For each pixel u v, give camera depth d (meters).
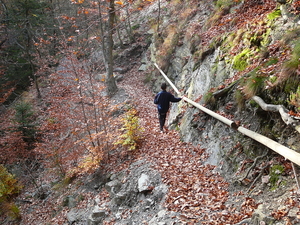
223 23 9.45
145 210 5.20
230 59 7.23
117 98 13.46
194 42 10.98
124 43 21.20
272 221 3.08
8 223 8.69
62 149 9.35
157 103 8.09
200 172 5.48
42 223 7.74
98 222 5.98
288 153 3.42
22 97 17.72
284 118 3.91
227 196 4.40
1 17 16.69
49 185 9.81
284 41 5.39
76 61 9.45
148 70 16.58
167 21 17.91
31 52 18.64
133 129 7.96
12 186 9.88
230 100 5.97
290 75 4.36
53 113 10.00
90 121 8.79
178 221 4.04
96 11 13.69
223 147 5.49
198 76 8.83
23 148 11.27
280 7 6.54
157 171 6.11
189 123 7.43
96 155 7.85
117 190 6.57
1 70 16.94
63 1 22.91
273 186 3.82
